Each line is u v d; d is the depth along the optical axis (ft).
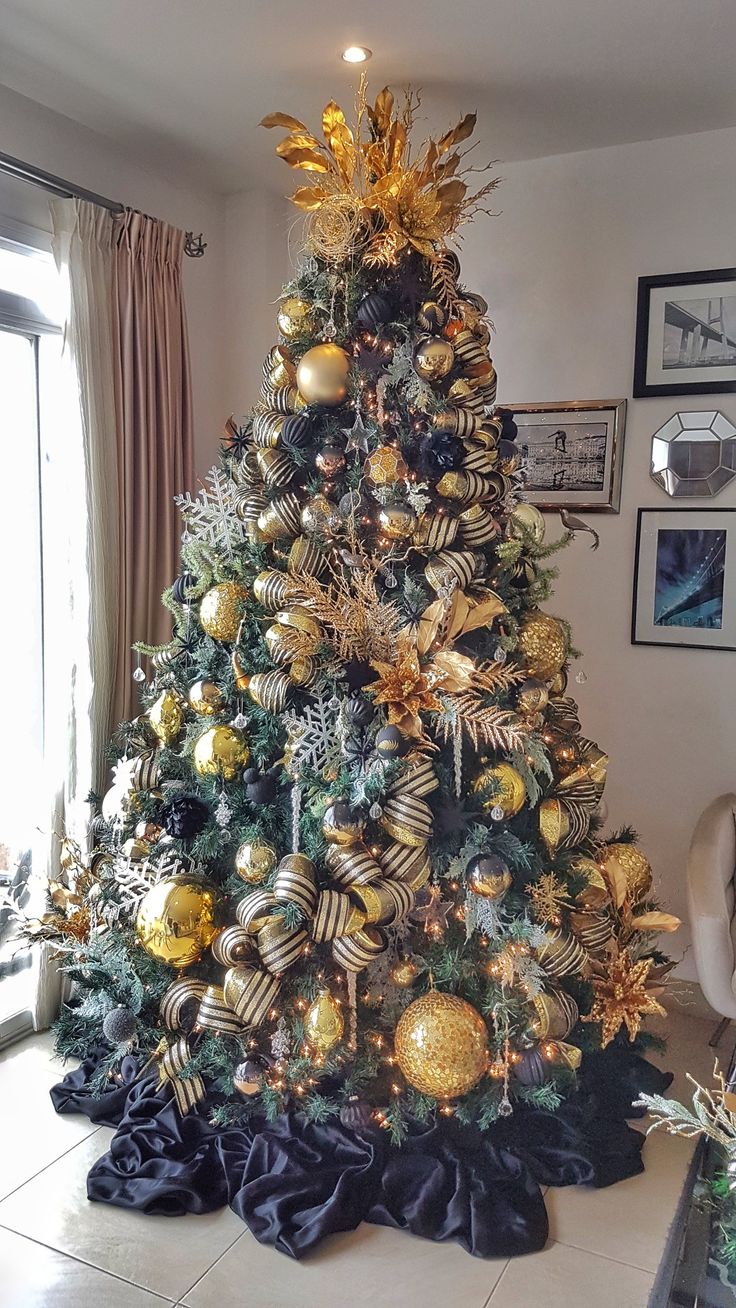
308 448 6.46
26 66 7.35
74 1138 6.87
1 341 8.18
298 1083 6.38
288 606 6.25
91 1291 5.43
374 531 6.36
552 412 9.43
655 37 6.85
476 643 6.41
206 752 6.41
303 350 6.63
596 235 9.11
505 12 6.51
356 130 6.66
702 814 8.47
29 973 8.57
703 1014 9.00
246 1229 5.95
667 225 8.83
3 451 8.32
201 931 6.30
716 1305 4.33
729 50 7.04
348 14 6.54
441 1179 6.15
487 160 9.34
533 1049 6.10
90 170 8.57
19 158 7.82
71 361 7.95
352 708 5.96
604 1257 5.77
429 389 6.28
